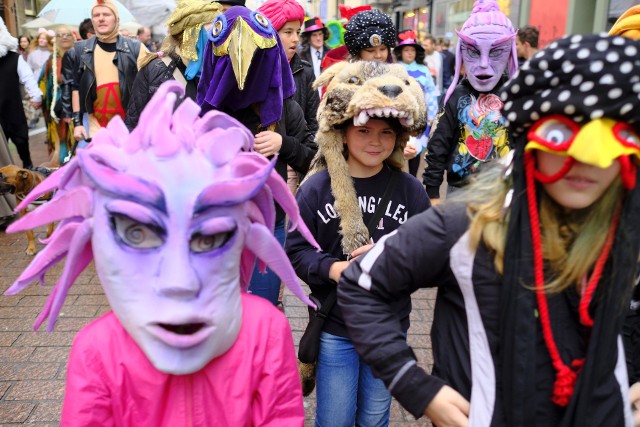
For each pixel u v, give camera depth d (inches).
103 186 56.6
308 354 88.7
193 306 58.5
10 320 160.1
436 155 148.7
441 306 61.7
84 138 208.7
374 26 167.3
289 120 120.3
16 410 119.8
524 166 52.5
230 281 62.1
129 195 56.6
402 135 91.0
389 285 60.5
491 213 54.7
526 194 52.6
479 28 139.6
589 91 46.9
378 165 92.5
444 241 56.9
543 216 53.2
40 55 462.0
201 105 109.5
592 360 52.7
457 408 57.1
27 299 174.1
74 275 63.2
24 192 228.8
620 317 53.4
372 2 924.0
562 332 53.6
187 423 63.6
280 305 167.9
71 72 236.5
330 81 92.7
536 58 49.3
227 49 102.4
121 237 58.2
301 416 69.6
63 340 149.3
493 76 141.7
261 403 66.8
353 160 92.0
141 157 58.0
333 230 90.6
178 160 58.4
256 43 101.7
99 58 207.8
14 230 59.8
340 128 90.0
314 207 90.2
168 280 57.2
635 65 46.3
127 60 206.8
